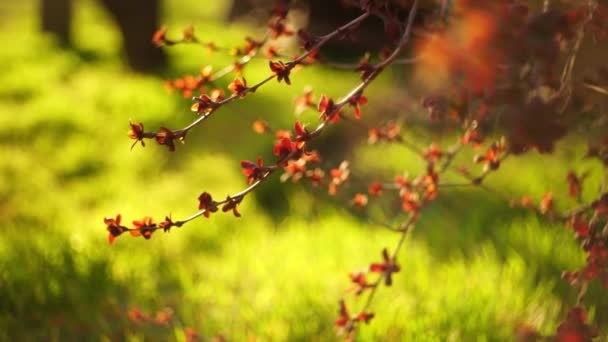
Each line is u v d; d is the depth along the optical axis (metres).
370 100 10.65
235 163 11.18
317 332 5.91
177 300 6.67
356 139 12.11
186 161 11.22
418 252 7.41
